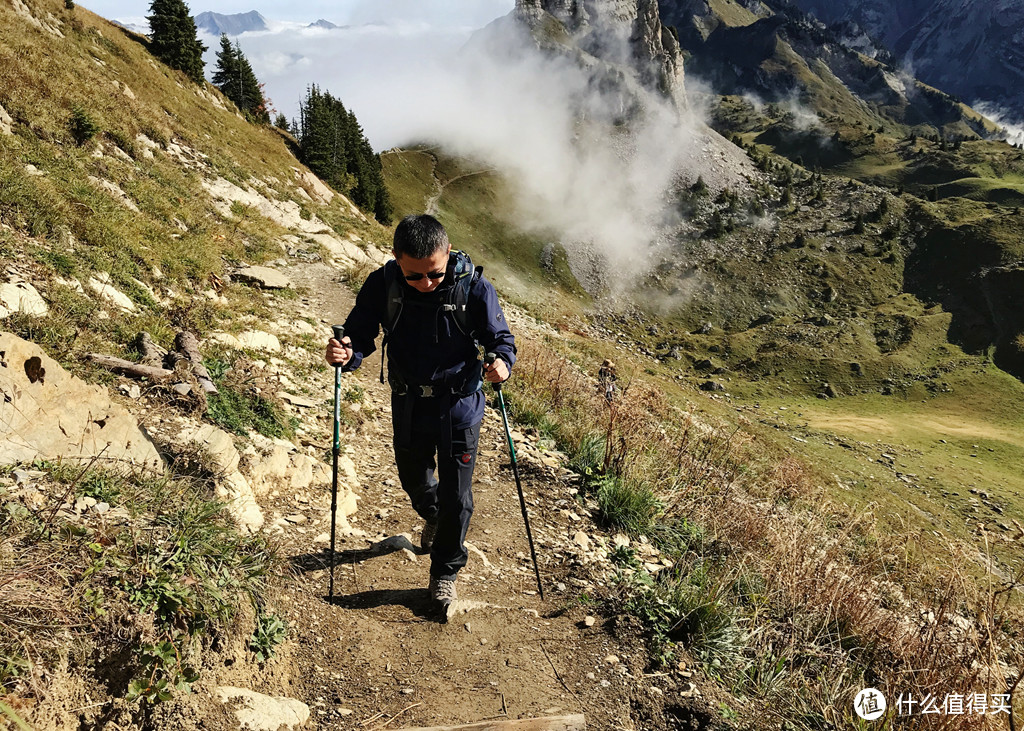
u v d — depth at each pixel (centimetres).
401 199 17300
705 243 18562
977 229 17125
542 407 857
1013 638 448
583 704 343
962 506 6575
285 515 471
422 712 317
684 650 406
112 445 387
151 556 306
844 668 440
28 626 244
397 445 400
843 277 16988
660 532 598
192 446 449
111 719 252
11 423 339
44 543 280
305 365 839
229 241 1470
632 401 972
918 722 392
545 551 506
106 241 848
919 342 14562
